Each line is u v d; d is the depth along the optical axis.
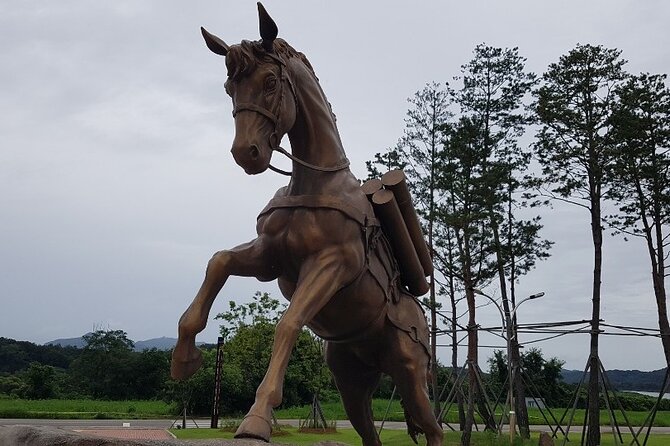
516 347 15.66
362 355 3.28
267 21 2.59
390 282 3.15
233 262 2.74
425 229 19.50
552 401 33.50
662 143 17.31
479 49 19.42
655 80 17.05
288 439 12.60
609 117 16.97
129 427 15.77
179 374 2.60
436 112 19.73
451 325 18.23
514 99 19.11
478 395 17.27
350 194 2.90
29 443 2.39
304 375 17.75
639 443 14.42
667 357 17.28
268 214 2.88
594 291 16.70
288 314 2.53
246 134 2.53
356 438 13.24
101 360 34.00
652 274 17.94
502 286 18.69
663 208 17.59
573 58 17.25
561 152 17.36
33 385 31.55
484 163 18.81
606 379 13.48
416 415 3.30
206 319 2.66
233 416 22.11
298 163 2.87
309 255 2.74
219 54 2.72
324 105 2.97
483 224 18.53
